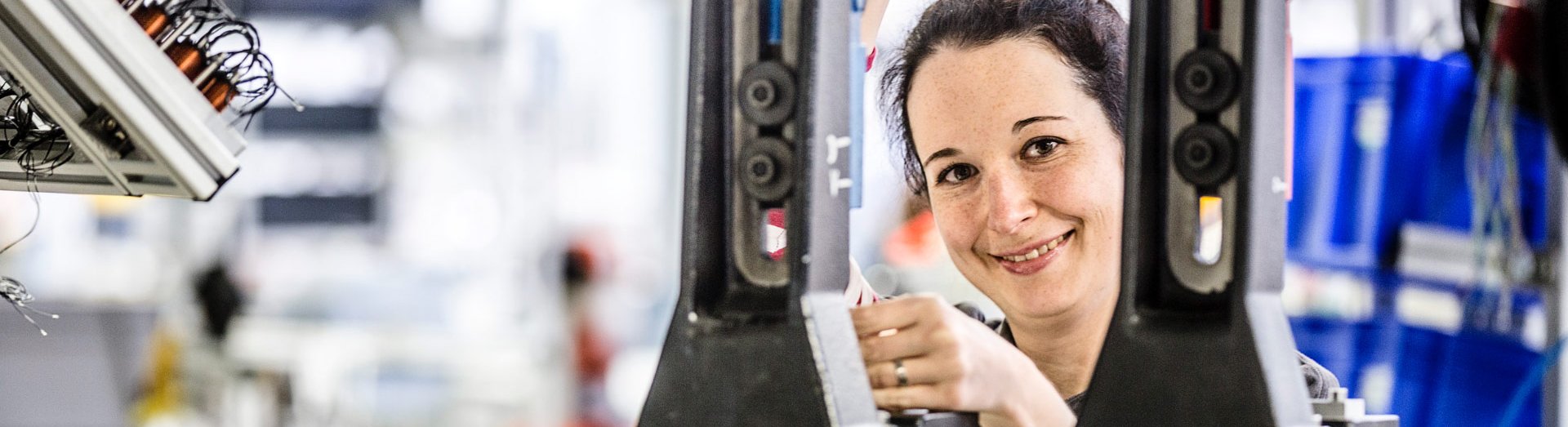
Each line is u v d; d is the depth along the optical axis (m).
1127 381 1.06
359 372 4.71
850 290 1.65
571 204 5.20
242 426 4.50
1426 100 2.33
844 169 1.09
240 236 4.95
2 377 3.52
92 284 4.47
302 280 4.94
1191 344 1.04
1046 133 1.63
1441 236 2.32
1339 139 2.40
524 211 5.10
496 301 4.98
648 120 5.29
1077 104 1.62
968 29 1.65
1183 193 1.05
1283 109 1.06
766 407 1.06
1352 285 2.39
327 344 4.72
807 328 1.05
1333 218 2.42
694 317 1.10
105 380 3.74
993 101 1.64
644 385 4.84
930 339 1.22
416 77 5.07
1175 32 1.05
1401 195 2.36
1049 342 1.69
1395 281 2.36
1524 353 2.19
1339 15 2.50
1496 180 2.02
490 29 5.07
